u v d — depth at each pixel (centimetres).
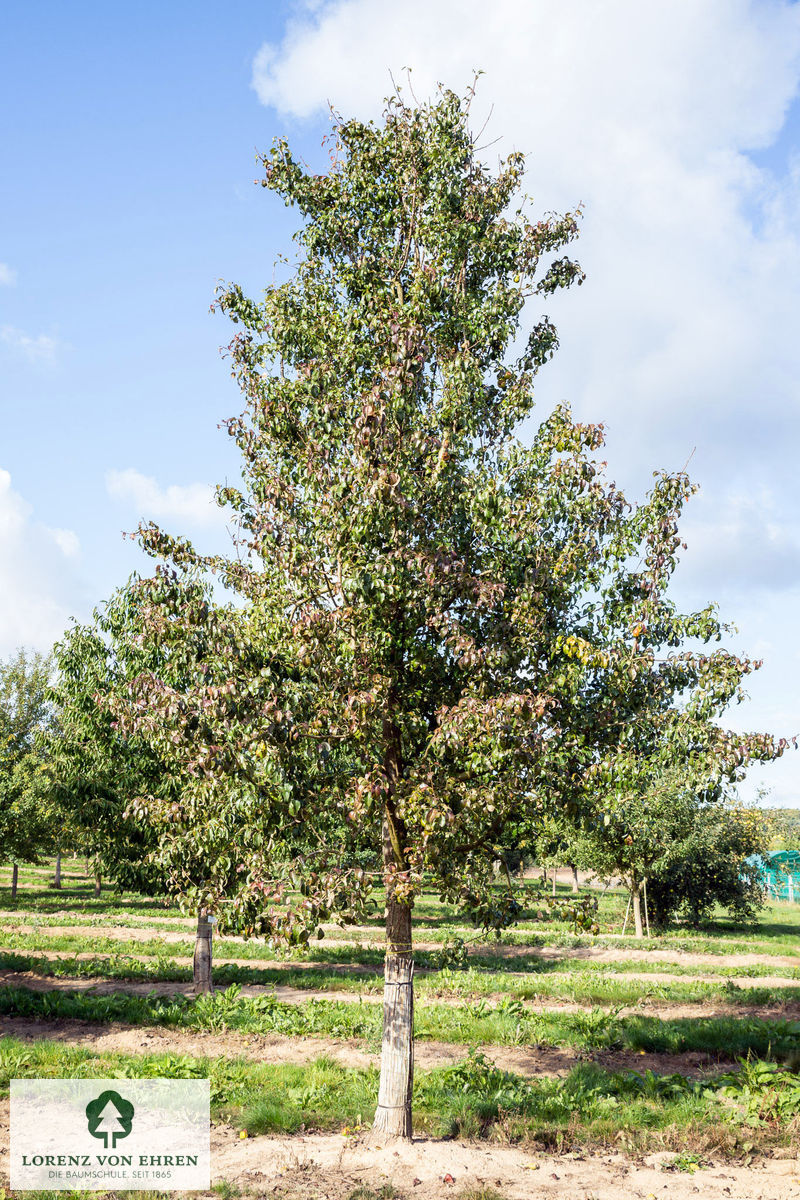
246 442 1029
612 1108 970
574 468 850
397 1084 857
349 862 845
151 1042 1305
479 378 970
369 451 857
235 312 1127
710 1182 758
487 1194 709
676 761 844
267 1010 1498
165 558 943
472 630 869
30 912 3484
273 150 1148
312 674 863
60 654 1761
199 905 880
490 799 760
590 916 875
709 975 2147
